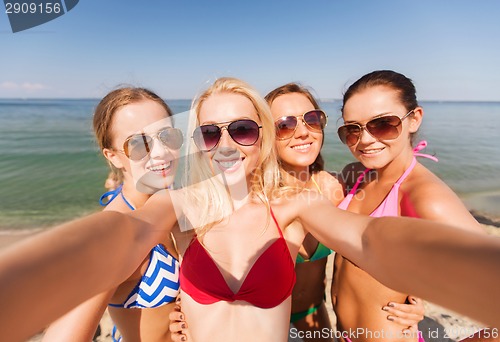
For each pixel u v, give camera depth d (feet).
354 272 7.52
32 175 40.29
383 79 7.37
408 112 7.32
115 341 8.82
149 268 6.50
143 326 6.91
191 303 5.90
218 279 5.70
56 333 4.83
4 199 31.53
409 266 2.80
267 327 5.49
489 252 2.17
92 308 5.03
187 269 6.01
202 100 6.90
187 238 6.19
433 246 2.58
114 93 7.39
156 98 7.59
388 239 3.30
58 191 34.30
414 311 6.84
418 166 7.48
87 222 3.50
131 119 6.91
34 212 28.22
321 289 9.40
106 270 3.18
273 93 9.45
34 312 2.19
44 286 2.32
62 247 2.74
